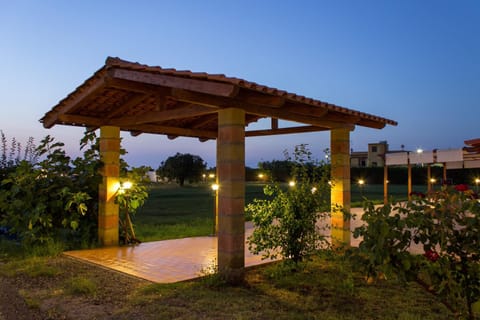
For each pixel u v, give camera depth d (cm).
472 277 290
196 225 1199
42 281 522
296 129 762
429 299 447
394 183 3591
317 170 606
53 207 753
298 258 573
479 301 294
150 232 1016
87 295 455
